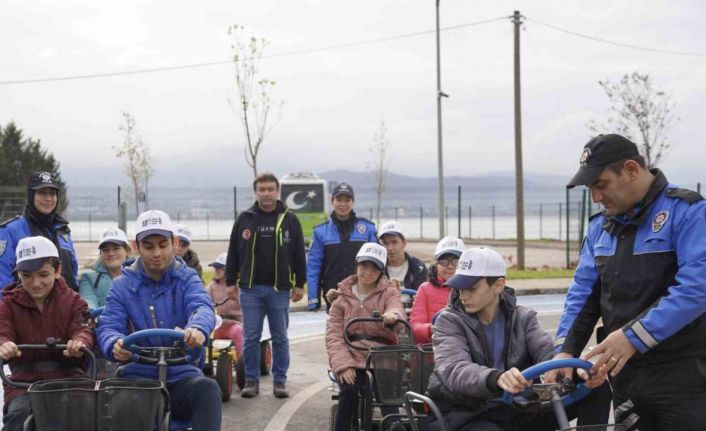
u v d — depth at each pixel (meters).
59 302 6.13
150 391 4.97
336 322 7.35
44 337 6.03
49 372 5.99
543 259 33.03
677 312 4.36
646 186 4.65
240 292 9.76
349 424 7.04
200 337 5.46
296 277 9.93
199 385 5.68
